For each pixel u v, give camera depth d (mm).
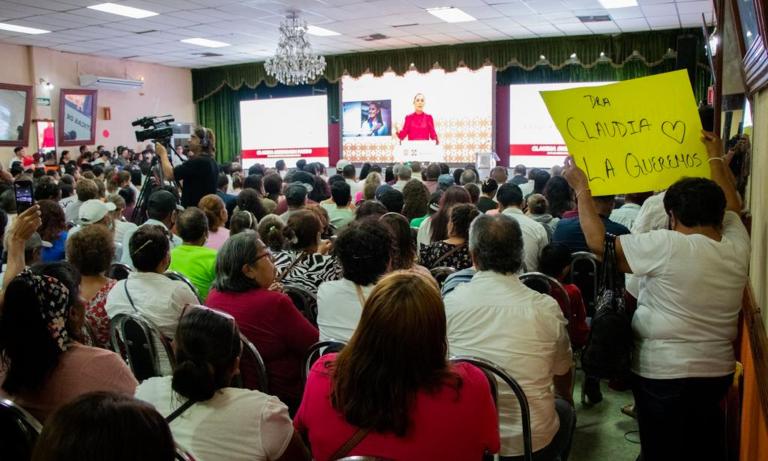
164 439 850
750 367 1806
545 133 10734
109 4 7496
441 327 1226
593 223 1829
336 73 11812
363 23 8781
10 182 5363
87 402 835
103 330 2334
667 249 1713
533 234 3232
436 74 11070
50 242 3371
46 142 10797
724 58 2717
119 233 4074
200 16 8188
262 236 3189
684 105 1858
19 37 9695
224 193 5602
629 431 2766
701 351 1729
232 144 13539
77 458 786
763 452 1427
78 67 11367
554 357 1779
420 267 2562
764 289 1637
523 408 1605
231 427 1351
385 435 1201
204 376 1353
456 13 8156
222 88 13500
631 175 1892
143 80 12570
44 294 1524
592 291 3232
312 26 8992
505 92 10875
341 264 2078
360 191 6695
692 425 1796
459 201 3541
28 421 1356
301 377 2232
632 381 1892
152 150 9477
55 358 1521
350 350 1222
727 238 1746
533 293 1792
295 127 12781
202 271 2920
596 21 8711
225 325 1417
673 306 1731
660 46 9531
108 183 6219
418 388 1204
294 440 1425
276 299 2178
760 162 1805
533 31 9547
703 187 1714
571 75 10508
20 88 10023
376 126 11680
